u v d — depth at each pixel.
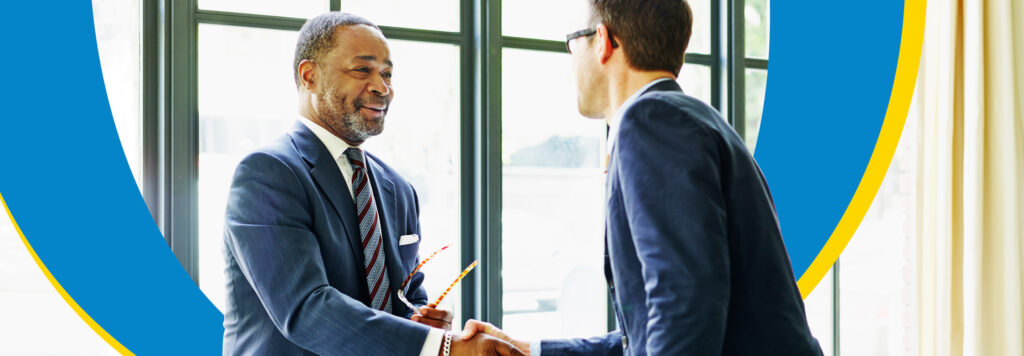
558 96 2.95
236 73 2.54
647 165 1.13
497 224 2.77
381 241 1.86
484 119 2.78
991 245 2.76
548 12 2.91
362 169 1.88
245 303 1.78
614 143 1.27
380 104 1.94
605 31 1.37
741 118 3.09
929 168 2.80
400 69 2.74
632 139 1.16
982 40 2.72
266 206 1.68
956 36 2.78
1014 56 2.74
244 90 2.56
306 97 1.93
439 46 2.79
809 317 3.22
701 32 3.13
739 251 1.17
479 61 2.76
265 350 1.76
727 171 1.17
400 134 2.75
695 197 1.09
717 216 1.09
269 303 1.67
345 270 1.79
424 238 2.79
